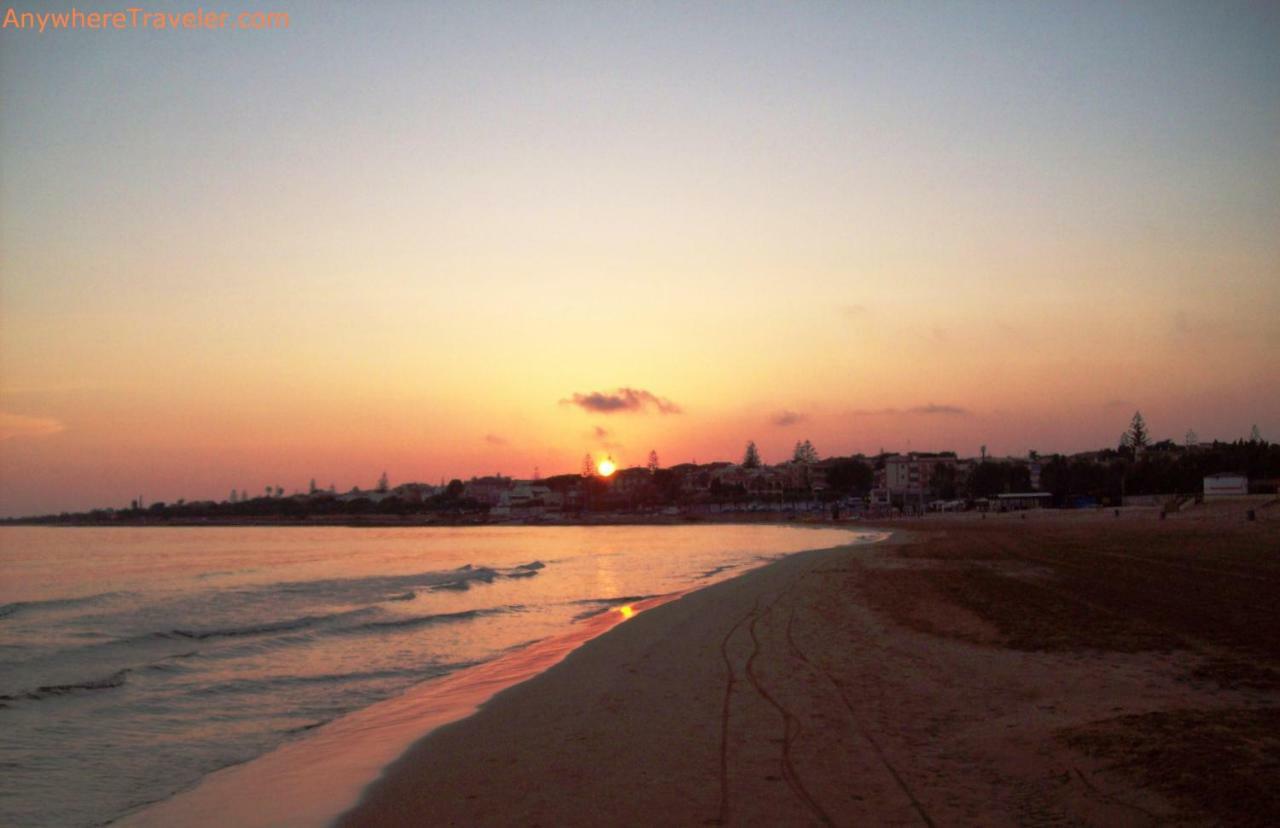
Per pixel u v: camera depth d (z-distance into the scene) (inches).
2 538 5211.6
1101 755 307.0
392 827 297.6
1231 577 992.2
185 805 355.6
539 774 340.8
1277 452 4306.1
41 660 753.0
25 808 364.2
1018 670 497.4
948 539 2274.9
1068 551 1542.8
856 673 511.5
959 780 300.8
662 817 279.6
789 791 299.0
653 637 717.9
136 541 4653.1
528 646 790.5
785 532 4458.7
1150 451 7199.8
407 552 3149.6
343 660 737.6
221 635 879.1
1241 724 336.8
